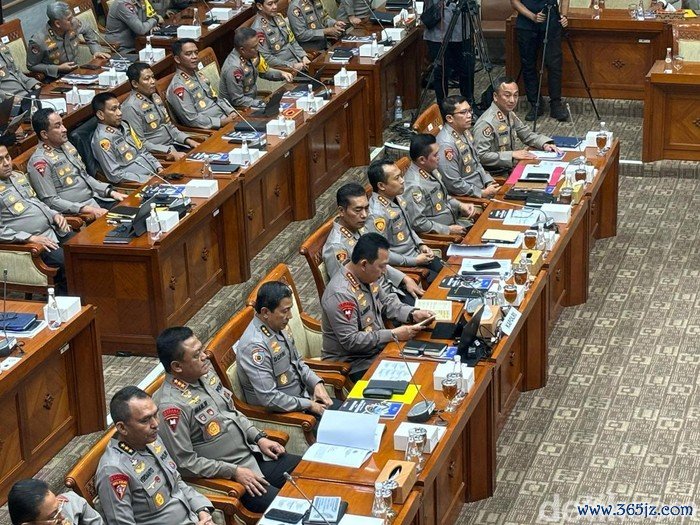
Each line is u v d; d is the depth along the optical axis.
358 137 11.09
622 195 10.89
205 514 5.59
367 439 5.78
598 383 7.92
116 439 5.50
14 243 8.12
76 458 6.89
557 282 8.66
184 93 10.33
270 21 12.05
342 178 10.91
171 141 10.05
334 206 10.48
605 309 8.88
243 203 8.78
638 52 12.20
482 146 9.51
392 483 5.33
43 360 6.57
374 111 11.49
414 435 5.64
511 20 12.39
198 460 5.85
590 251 9.79
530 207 8.45
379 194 8.16
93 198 8.94
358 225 7.51
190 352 5.86
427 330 6.88
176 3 13.69
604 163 9.27
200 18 12.91
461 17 11.80
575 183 8.67
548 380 7.97
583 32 12.26
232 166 8.92
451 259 7.73
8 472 6.47
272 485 6.06
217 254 8.68
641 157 11.35
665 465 7.03
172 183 8.72
